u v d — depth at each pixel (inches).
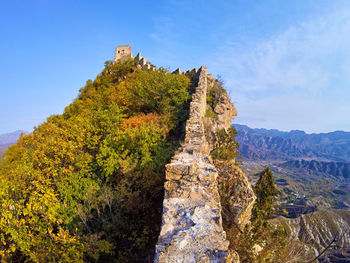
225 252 130.2
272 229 285.9
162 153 463.8
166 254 134.4
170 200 206.8
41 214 349.4
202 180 237.5
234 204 330.0
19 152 853.8
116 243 341.7
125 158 464.8
